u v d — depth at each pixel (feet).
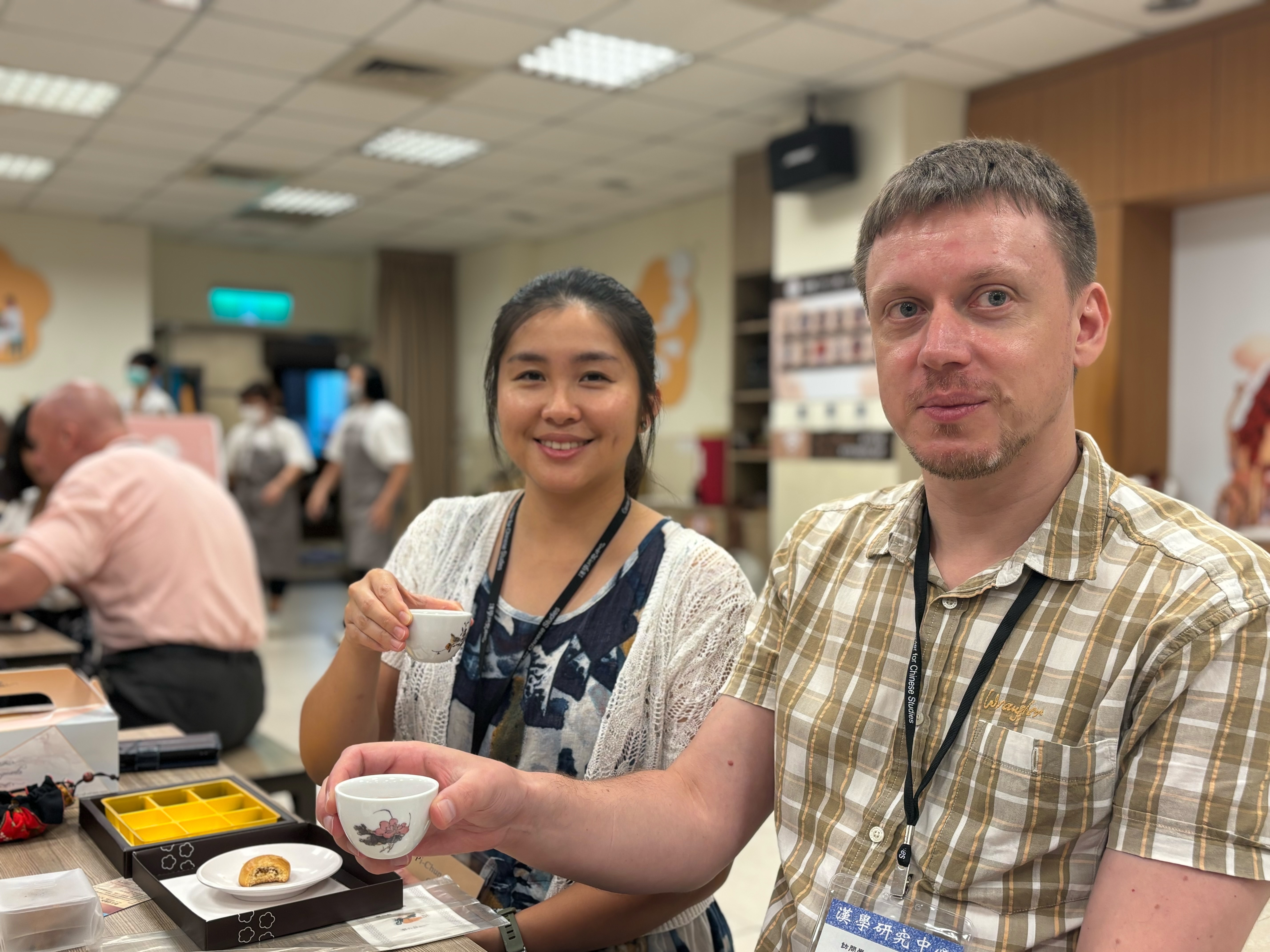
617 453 4.76
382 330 33.81
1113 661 2.95
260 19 14.97
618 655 4.62
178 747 5.08
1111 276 15.76
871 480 17.67
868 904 3.24
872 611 3.59
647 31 15.21
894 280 3.16
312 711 4.56
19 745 4.41
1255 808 2.67
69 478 8.35
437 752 3.39
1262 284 15.20
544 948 4.08
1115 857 2.85
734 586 4.65
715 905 4.85
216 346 33.35
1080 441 3.35
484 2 14.28
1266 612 2.79
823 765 3.52
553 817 3.42
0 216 27.86
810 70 16.72
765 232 21.34
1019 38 15.24
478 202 26.94
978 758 3.10
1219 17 14.26
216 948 3.19
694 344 26.86
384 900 3.55
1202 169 14.51
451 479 34.83
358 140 21.31
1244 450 15.49
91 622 10.78
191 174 24.06
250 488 23.98
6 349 28.02
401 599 4.21
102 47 16.06
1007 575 3.20
